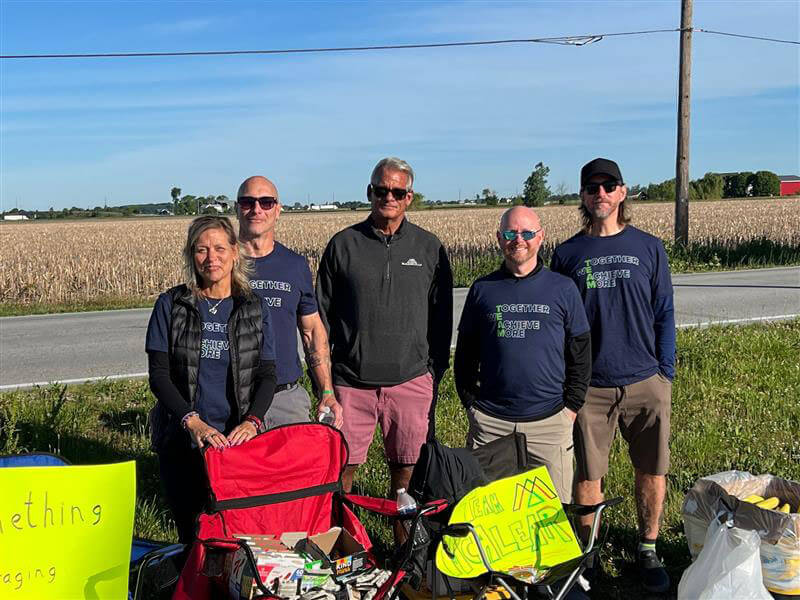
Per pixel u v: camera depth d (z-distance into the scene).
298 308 4.43
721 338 10.13
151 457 6.19
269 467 3.51
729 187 110.94
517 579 3.16
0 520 2.95
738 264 23.05
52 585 3.02
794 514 3.64
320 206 126.94
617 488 5.39
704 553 3.56
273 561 3.13
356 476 5.75
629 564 4.52
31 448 6.18
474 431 4.31
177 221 72.81
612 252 4.32
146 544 4.27
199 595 3.13
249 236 4.31
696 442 6.24
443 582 3.29
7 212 116.00
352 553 3.46
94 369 9.98
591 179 4.31
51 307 17.03
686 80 22.45
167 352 3.73
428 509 3.23
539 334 4.11
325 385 4.54
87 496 3.08
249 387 3.77
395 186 4.43
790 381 8.14
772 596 3.62
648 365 4.33
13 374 9.75
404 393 4.63
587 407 4.43
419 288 4.62
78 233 42.00
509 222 4.10
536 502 3.57
